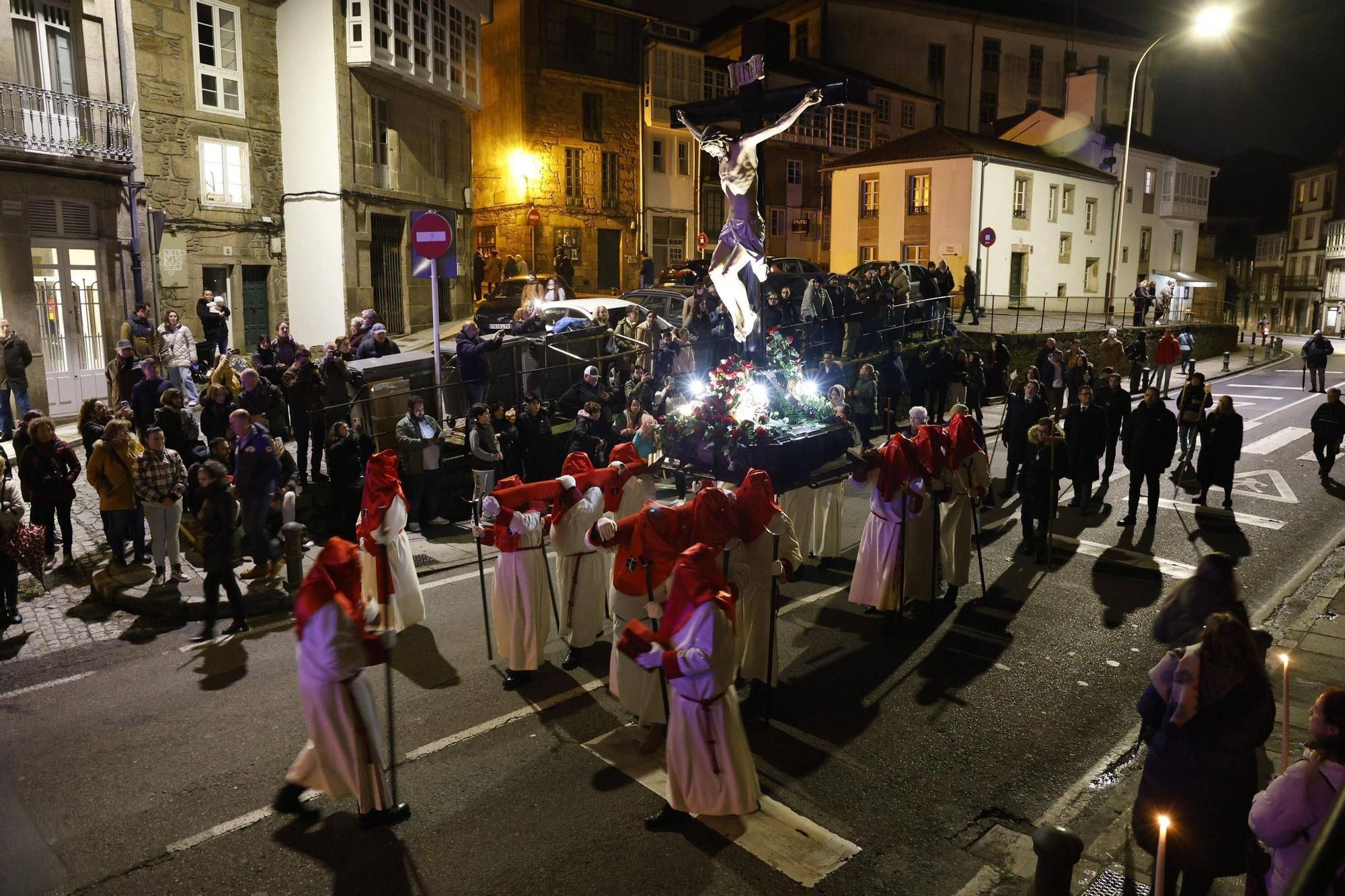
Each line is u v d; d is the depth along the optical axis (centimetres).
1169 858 434
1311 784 356
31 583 1027
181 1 2055
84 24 1778
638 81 3744
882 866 544
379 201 2450
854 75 4597
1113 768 660
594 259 3706
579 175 3609
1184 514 1357
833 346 1991
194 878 530
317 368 1280
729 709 562
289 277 2377
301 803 602
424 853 552
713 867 539
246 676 796
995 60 5369
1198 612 509
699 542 682
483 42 3559
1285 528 1288
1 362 1558
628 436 1261
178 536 988
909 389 1948
